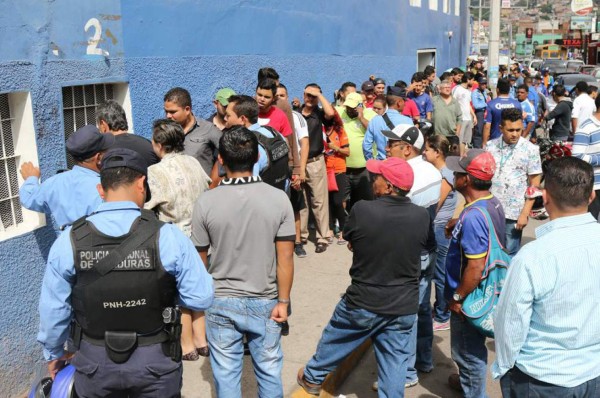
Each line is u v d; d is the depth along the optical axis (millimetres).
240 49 8742
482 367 4715
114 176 3297
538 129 21109
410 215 4340
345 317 4562
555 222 3285
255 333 4113
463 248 4418
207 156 6055
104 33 5898
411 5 18219
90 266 3129
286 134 7227
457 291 4492
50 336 3271
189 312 4168
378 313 4402
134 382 3236
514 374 3422
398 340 4492
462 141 15922
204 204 4031
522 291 3195
